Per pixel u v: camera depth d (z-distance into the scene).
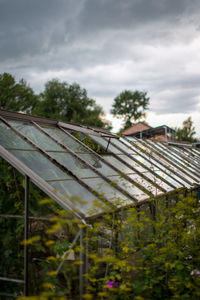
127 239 4.61
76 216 4.02
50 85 47.66
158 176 8.45
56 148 6.09
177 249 4.50
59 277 4.07
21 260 4.39
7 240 4.47
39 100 45.84
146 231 5.54
